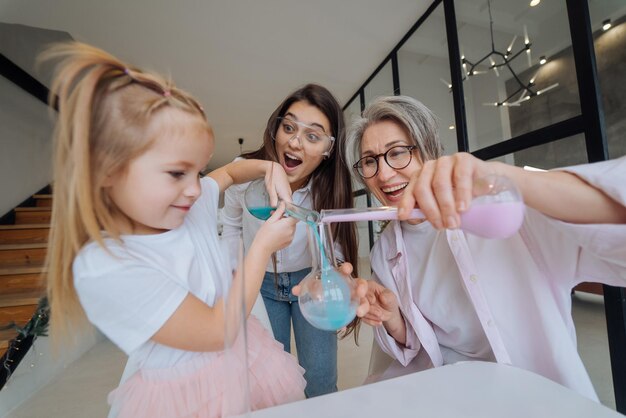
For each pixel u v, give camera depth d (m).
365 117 0.99
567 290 0.71
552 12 1.71
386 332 0.93
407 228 0.95
